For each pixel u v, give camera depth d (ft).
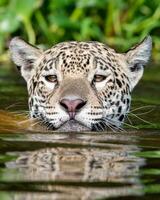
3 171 29.12
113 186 27.12
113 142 37.01
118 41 82.12
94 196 25.61
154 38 82.07
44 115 41.57
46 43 82.28
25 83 63.21
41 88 42.73
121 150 34.63
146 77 68.90
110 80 43.09
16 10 79.51
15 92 57.36
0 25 79.30
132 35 83.66
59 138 37.42
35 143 35.76
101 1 83.05
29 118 43.96
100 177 28.43
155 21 82.79
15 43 46.70
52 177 28.19
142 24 83.41
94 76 42.50
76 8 83.25
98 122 40.42
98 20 85.30
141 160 32.14
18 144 35.37
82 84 41.01
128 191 26.43
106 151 34.09
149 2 84.79
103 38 83.20
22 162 30.94
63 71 42.14
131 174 29.17
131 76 46.50
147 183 27.71
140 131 41.50
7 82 63.57
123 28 83.82
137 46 47.19
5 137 37.50
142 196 25.81
